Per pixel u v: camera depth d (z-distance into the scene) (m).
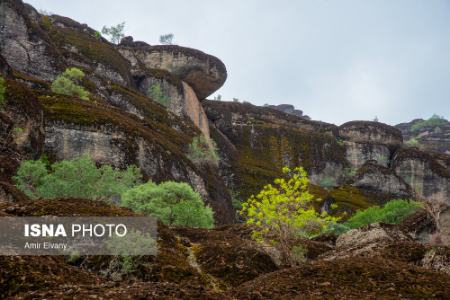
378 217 39.91
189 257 15.79
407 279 11.23
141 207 24.56
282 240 16.25
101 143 39.59
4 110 31.81
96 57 67.25
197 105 82.50
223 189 56.31
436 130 168.88
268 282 11.89
